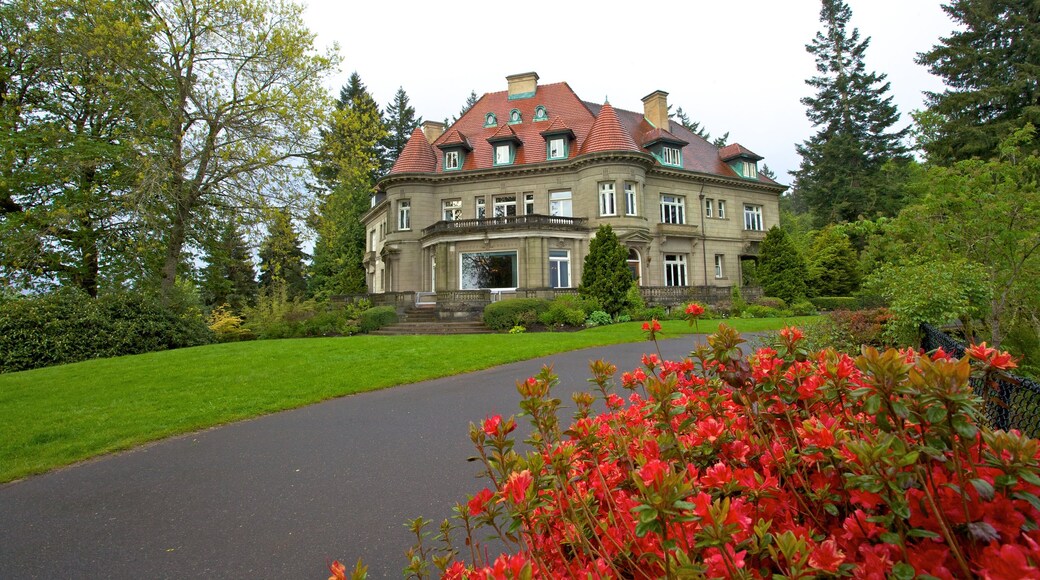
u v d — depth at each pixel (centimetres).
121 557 326
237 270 4047
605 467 176
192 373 953
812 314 2459
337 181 1850
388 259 2962
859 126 3750
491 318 1978
